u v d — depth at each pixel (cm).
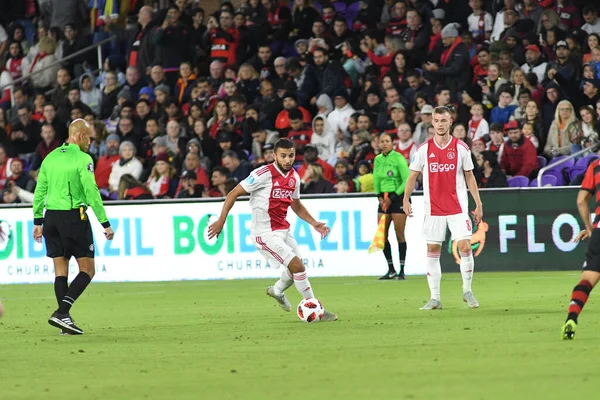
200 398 1603
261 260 5241
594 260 2262
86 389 1738
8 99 7544
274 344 2350
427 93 6022
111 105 7025
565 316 2858
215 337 2558
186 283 5078
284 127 6147
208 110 6462
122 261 5366
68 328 2717
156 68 6812
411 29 6412
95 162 6291
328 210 5178
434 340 2330
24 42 7838
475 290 4022
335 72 6216
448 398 1543
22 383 1838
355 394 1602
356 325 2758
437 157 3206
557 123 5534
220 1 7688
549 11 6162
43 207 2827
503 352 2070
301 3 6894
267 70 6600
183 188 5744
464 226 3206
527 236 5012
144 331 2786
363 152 5662
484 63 6022
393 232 5116
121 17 7600
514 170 5438
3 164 6488
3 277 5462
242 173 5762
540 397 1532
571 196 4978
